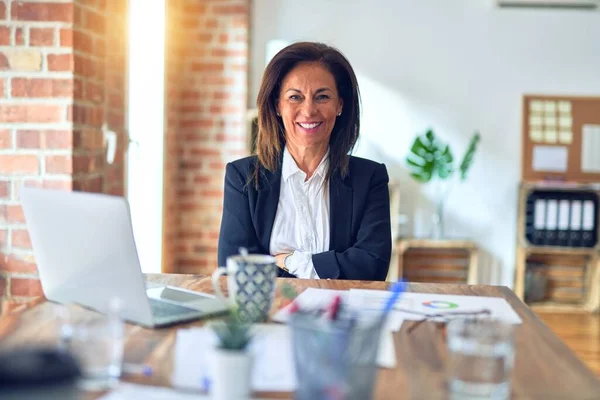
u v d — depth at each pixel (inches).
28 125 88.5
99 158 101.0
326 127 76.7
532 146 177.6
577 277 179.8
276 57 77.7
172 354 41.4
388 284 62.7
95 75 97.3
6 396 24.7
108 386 35.9
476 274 171.6
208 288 60.2
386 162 179.2
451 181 179.5
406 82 177.6
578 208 173.8
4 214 89.0
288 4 175.6
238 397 33.6
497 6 175.6
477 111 178.1
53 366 26.2
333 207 77.3
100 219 44.3
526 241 175.2
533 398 35.9
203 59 169.2
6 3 87.4
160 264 150.2
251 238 77.5
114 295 47.2
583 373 39.8
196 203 171.6
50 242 48.8
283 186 78.2
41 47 87.8
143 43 142.7
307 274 73.1
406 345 44.3
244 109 169.6
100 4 98.4
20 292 89.4
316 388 32.2
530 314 53.0
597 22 175.8
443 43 176.9
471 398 35.8
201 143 170.6
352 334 31.7
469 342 36.1
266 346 43.2
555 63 176.9
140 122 142.7
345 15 176.1
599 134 177.5
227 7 168.2
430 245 169.8
